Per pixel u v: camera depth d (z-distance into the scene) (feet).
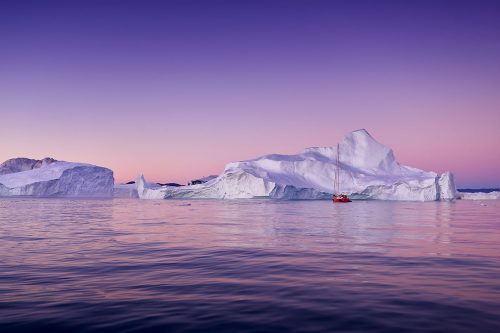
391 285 31.09
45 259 43.60
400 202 270.87
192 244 56.34
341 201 252.21
